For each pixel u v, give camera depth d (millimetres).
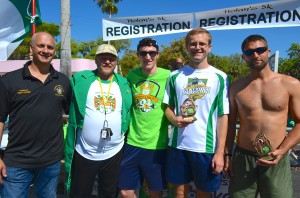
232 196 3135
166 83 3398
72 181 3371
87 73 3303
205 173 3174
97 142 3229
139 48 3389
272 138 2848
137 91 3465
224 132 3117
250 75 3010
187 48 3217
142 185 3762
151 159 3439
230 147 3234
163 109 3436
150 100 3416
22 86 2758
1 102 2734
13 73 2809
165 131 3490
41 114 2820
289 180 2947
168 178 3354
